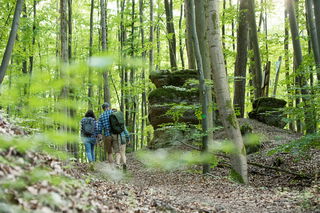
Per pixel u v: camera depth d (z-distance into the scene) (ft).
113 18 61.46
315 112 24.97
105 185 15.76
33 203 7.37
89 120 25.76
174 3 69.46
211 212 14.28
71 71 4.74
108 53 4.70
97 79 4.93
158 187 20.57
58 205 7.86
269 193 19.97
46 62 4.80
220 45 25.20
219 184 23.16
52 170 9.25
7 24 36.58
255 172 28.07
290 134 40.83
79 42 69.10
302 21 59.67
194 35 27.53
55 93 5.05
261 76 50.72
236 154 24.64
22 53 37.06
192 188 21.34
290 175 25.82
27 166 8.13
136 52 56.70
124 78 62.64
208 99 29.89
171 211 13.53
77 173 14.38
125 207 12.20
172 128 29.07
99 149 44.91
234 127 24.68
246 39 47.75
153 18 63.93
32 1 44.19
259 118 46.01
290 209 14.90
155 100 41.75
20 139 5.95
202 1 33.01
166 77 43.29
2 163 7.57
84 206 9.04
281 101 46.91
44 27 40.01
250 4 49.34
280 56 64.34
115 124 25.30
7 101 5.00
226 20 52.19
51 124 5.76
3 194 7.07
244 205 16.22
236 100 48.57
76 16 66.13
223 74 25.09
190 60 44.52
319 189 19.74
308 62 39.75
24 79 4.87
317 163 26.50
